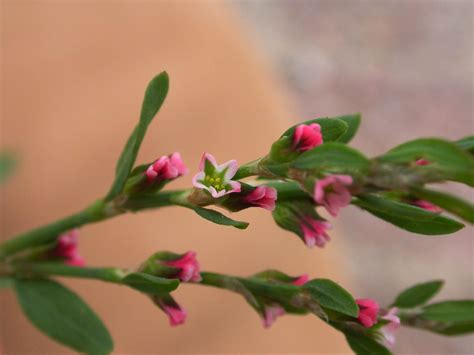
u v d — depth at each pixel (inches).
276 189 4.2
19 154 7.2
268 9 18.4
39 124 7.5
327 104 17.5
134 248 7.4
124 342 7.2
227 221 3.9
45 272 4.6
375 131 17.5
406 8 19.5
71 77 7.7
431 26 19.3
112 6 8.0
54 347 7.3
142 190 4.3
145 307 7.4
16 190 7.4
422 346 15.3
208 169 4.0
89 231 7.3
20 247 4.7
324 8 18.9
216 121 7.9
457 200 3.5
